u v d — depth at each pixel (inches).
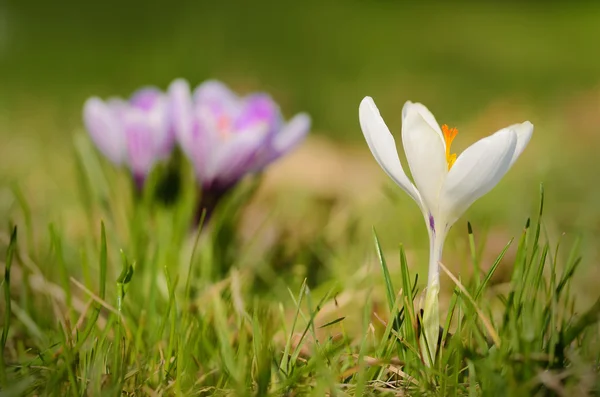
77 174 32.1
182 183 31.4
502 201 42.8
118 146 31.4
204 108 31.0
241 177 31.4
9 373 25.4
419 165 24.5
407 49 110.7
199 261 30.9
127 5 127.3
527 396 23.7
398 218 36.5
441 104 80.3
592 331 25.3
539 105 76.2
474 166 24.2
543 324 25.1
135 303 28.9
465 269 28.7
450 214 24.7
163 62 89.3
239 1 131.0
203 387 25.5
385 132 24.7
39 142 55.7
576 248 26.5
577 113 68.9
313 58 101.6
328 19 127.1
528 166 49.7
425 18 141.9
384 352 25.8
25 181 44.7
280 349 27.0
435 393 24.6
